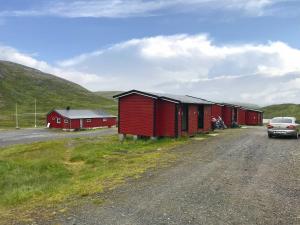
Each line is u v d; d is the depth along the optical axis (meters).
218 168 15.06
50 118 71.56
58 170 17.17
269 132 27.77
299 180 12.55
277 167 15.11
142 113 28.83
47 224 8.55
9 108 127.56
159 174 13.99
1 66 177.88
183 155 19.14
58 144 31.62
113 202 10.17
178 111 27.86
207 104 32.81
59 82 188.38
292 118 28.86
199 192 11.03
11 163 19.00
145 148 23.20
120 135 30.30
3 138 49.97
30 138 49.09
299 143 24.16
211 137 29.14
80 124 69.31
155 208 9.48
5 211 10.17
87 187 12.27
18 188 13.50
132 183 12.55
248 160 17.06
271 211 9.13
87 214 9.16
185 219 8.59
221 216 8.77
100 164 17.95
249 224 8.23
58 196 11.33
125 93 29.44
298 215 8.82
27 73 185.75
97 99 171.62
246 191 11.11
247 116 54.41
